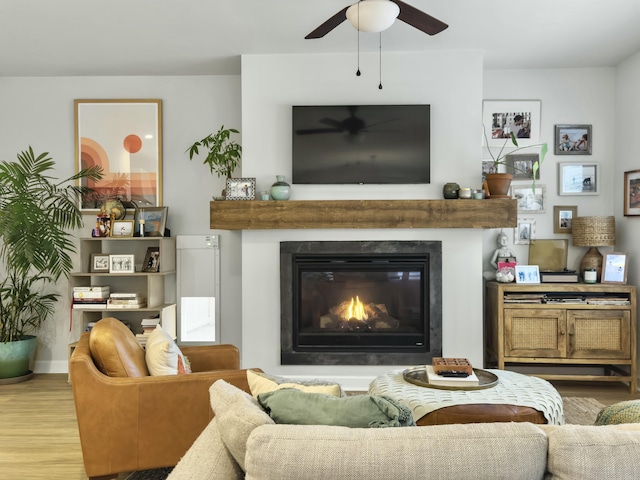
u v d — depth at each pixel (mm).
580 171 5043
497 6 3578
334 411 1436
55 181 5156
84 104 5125
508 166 5062
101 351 2629
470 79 4520
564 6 3586
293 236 4586
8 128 5164
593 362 4445
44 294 5184
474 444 1178
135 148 5133
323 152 4547
